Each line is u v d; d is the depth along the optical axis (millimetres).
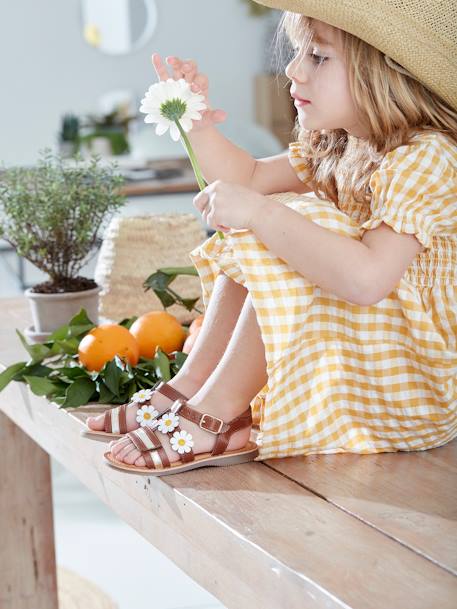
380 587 863
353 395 1250
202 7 6738
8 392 1663
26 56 6344
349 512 1046
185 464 1182
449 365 1200
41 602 1936
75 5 6398
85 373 1453
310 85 1269
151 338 1534
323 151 1482
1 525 1866
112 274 1822
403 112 1259
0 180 1769
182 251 1826
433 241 1249
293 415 1221
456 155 1255
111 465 1177
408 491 1105
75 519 2373
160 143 5070
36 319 1748
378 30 1184
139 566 2141
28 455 1859
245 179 1562
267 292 1160
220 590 1045
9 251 4258
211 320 1296
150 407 1273
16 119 6387
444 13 1192
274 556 932
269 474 1175
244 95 6930
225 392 1211
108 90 6570
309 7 1193
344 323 1223
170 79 1278
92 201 1749
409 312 1187
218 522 1028
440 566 906
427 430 1241
